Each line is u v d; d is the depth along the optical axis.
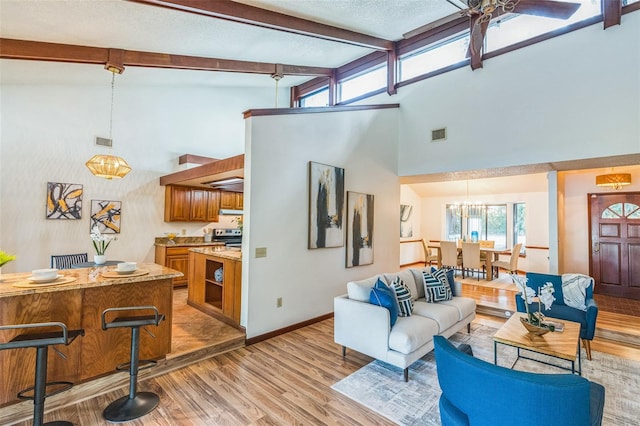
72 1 2.53
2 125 4.49
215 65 4.73
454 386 1.60
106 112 5.43
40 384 2.03
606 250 5.53
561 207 5.31
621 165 4.50
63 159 4.99
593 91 4.02
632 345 3.70
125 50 3.81
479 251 6.77
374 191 5.43
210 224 6.91
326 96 7.20
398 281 3.52
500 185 8.02
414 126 5.74
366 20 4.45
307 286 4.27
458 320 3.59
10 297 2.27
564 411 1.28
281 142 3.96
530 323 2.73
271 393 2.60
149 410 2.34
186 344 3.29
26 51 3.20
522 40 4.62
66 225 5.03
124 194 5.66
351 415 2.32
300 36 4.41
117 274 2.80
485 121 4.91
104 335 2.66
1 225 4.48
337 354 3.37
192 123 6.50
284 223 3.97
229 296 3.92
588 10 4.11
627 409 2.43
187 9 2.93
